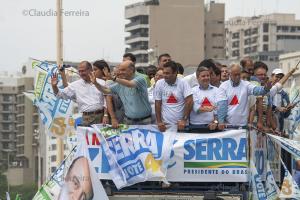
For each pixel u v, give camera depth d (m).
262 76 17.86
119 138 15.28
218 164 15.12
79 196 15.20
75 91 16.47
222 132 15.16
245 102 15.84
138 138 15.24
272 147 16.00
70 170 15.31
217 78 17.05
